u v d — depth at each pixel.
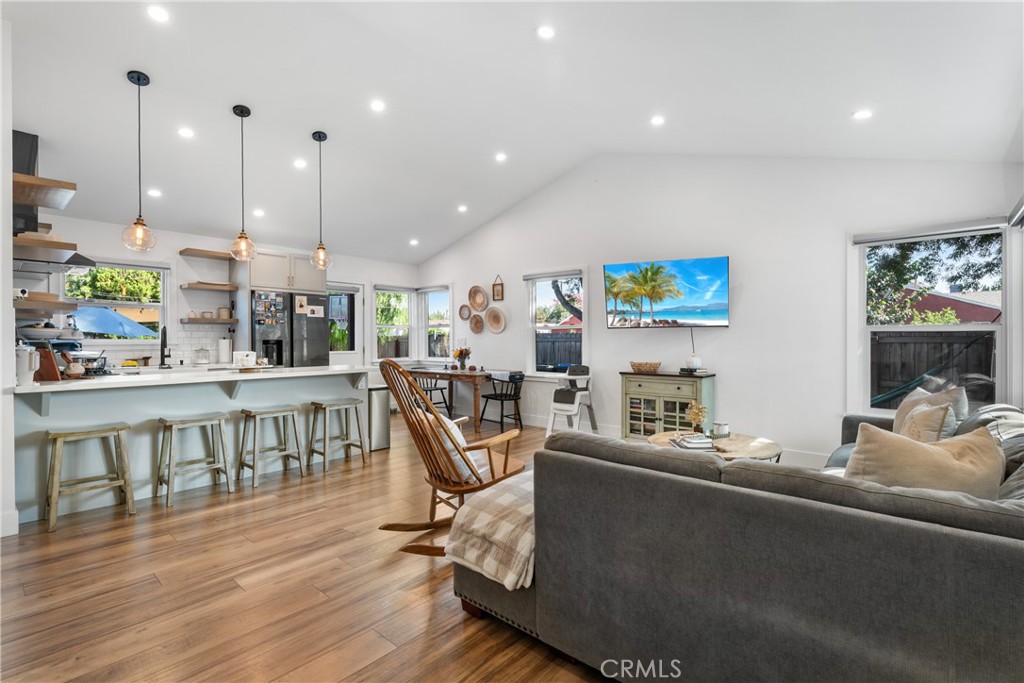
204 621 1.90
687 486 1.36
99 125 3.79
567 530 1.62
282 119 4.06
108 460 3.25
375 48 3.33
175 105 3.71
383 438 4.88
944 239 3.55
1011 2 1.77
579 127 4.52
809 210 4.06
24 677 1.58
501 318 6.50
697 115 3.68
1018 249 3.23
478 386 5.68
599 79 3.37
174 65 3.34
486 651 1.74
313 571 2.32
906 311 3.72
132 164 4.29
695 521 1.34
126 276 5.31
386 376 2.48
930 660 1.03
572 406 5.16
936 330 3.60
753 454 2.85
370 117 4.19
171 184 4.66
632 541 1.46
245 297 5.65
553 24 2.74
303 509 3.16
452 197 5.88
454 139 4.69
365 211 5.86
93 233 5.05
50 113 3.60
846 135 3.40
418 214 6.16
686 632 1.36
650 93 3.44
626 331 5.23
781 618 1.21
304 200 5.39
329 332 6.58
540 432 5.70
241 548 2.57
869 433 1.39
